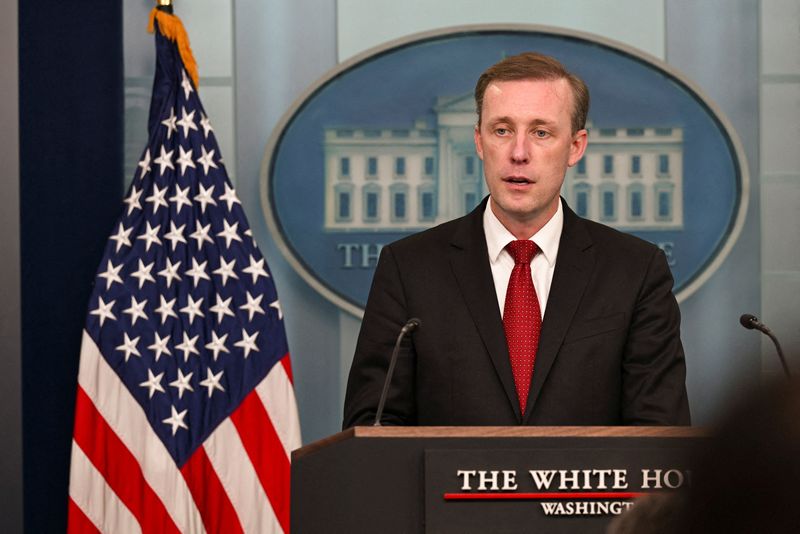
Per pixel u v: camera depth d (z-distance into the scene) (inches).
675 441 140.6
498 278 210.4
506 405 196.9
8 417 305.1
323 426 362.0
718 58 370.3
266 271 326.3
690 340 364.2
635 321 205.3
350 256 363.3
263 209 360.2
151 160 327.0
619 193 366.3
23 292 308.0
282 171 362.6
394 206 365.1
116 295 311.9
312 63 369.4
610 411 200.2
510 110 204.8
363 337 211.0
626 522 49.9
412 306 207.0
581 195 366.9
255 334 319.6
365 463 139.9
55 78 323.9
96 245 336.2
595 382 199.2
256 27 367.9
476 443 139.9
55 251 320.5
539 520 138.0
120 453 304.2
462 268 208.7
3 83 308.3
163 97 331.3
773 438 36.3
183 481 305.7
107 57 344.8
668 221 364.5
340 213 363.9
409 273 211.2
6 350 305.3
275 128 362.0
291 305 364.5
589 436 140.6
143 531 302.5
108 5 346.0
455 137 366.9
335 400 362.0
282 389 317.7
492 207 214.1
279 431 315.6
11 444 304.7
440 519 137.6
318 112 364.8
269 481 311.7
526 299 206.1
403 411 203.8
